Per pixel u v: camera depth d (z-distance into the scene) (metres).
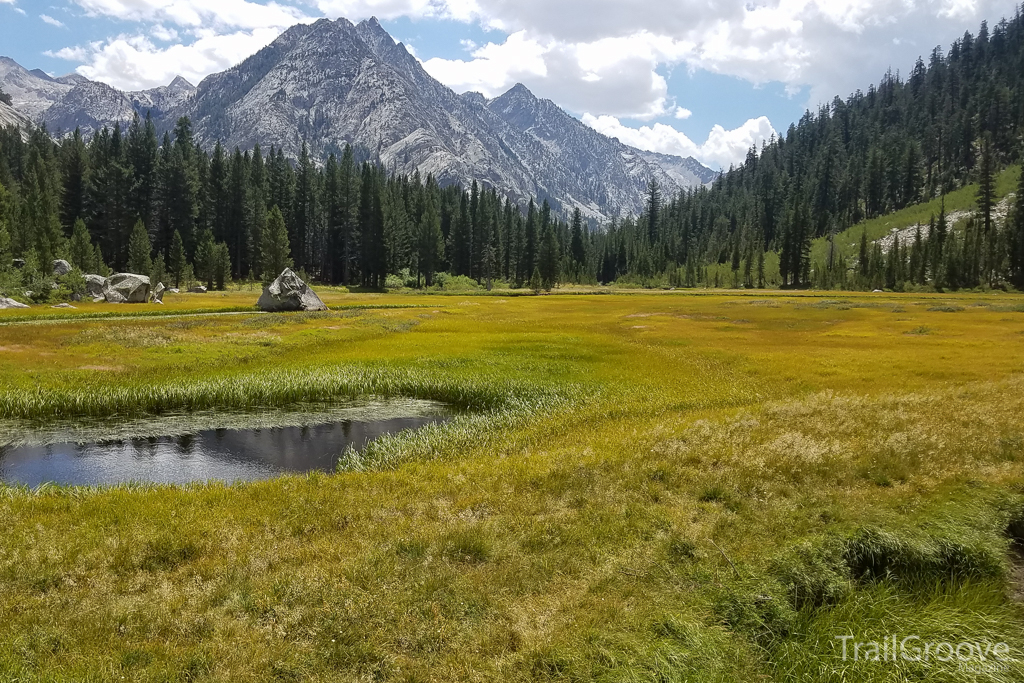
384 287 128.50
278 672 6.36
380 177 170.62
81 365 27.88
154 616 7.22
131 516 10.63
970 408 17.81
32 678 6.05
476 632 7.07
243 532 9.84
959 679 6.50
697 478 12.65
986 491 11.73
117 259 108.19
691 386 25.53
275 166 151.12
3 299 57.50
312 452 18.33
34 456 17.48
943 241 145.25
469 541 9.38
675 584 8.29
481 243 157.12
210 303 73.38
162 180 115.31
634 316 65.62
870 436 15.50
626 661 6.50
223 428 20.97
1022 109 198.62
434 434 18.75
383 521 10.41
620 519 10.49
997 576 9.12
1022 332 45.72
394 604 7.56
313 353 35.72
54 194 110.62
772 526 10.27
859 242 182.62
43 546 9.08
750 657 6.98
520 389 25.53
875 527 9.85
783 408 18.89
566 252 195.25
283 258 112.12
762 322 58.06
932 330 47.44
